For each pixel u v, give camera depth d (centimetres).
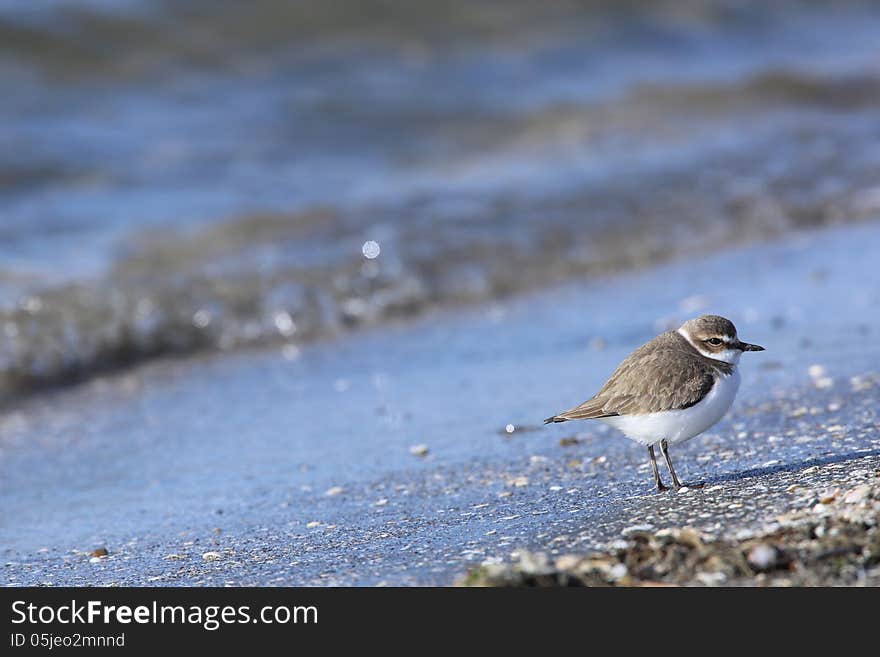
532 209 1942
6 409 1293
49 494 1007
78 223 1848
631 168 2166
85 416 1252
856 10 3716
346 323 1552
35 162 2050
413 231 1831
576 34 3019
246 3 2700
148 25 2569
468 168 2214
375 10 2852
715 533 702
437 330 1498
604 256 1758
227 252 1741
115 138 2203
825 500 732
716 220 1880
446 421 1125
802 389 1083
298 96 2483
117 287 1580
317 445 1088
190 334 1497
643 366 803
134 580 768
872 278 1508
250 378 1359
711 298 1505
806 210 1900
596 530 748
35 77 2344
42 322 1462
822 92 2684
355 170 2211
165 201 1969
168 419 1220
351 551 774
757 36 3344
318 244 1775
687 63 3002
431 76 2661
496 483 916
